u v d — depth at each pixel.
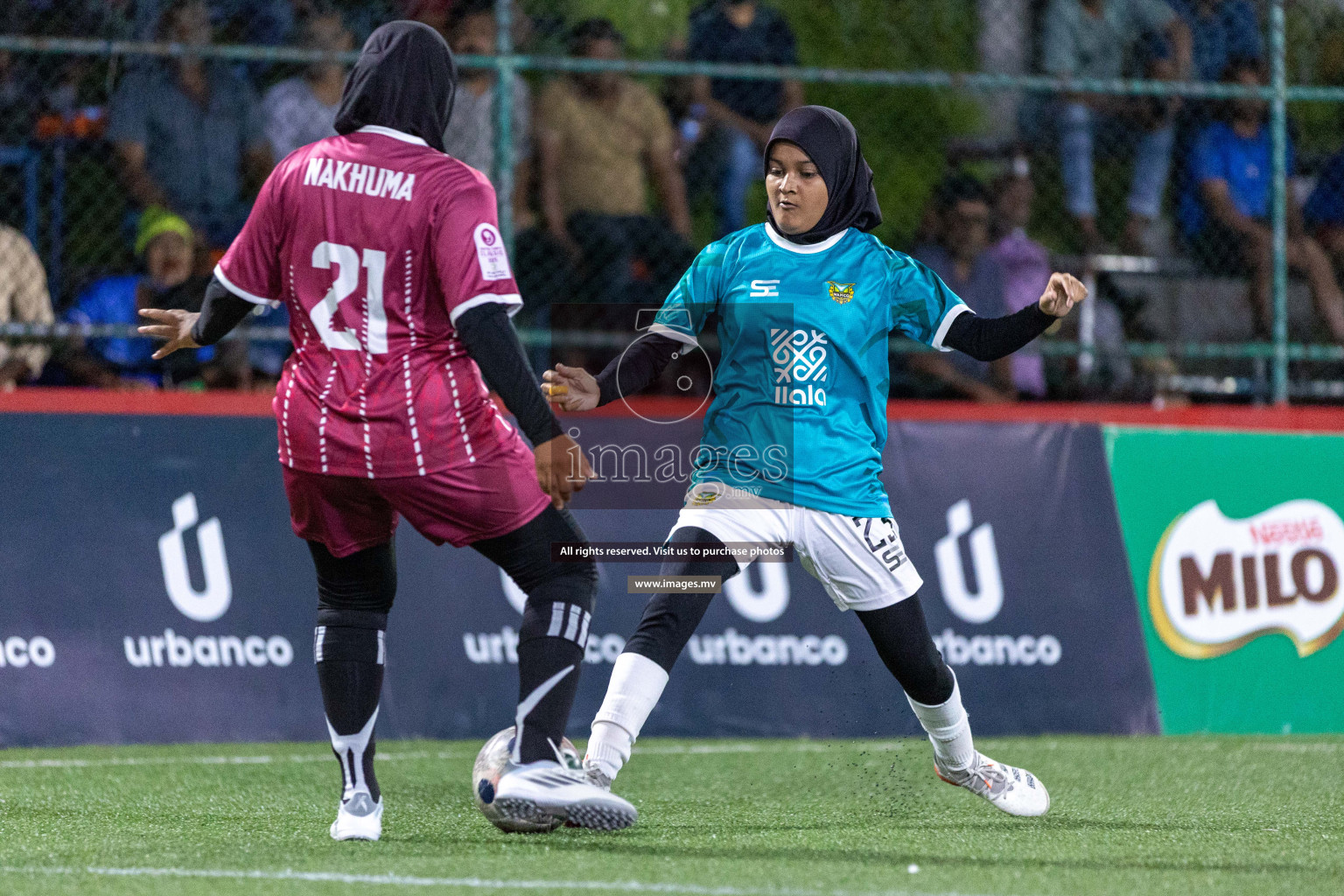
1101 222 31.95
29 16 25.98
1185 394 29.92
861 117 36.72
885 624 14.41
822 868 12.01
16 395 22.73
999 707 24.84
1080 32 32.00
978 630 24.97
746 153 30.06
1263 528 26.53
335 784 18.39
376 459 12.18
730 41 30.11
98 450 22.91
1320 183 31.56
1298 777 19.78
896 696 24.62
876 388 14.65
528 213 27.78
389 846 13.02
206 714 22.69
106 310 25.73
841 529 14.14
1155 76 31.45
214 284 12.68
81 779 18.81
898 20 37.19
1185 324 30.61
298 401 12.34
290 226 12.30
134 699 22.44
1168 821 15.46
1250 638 26.17
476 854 12.55
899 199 36.53
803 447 14.18
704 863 12.20
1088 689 25.27
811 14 37.00
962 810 16.23
